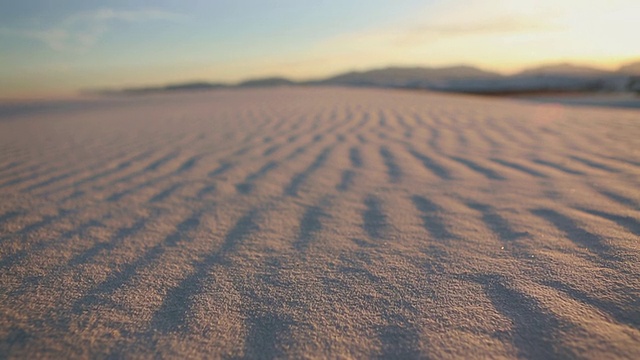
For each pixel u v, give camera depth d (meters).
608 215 1.83
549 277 1.29
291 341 1.04
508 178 2.61
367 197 2.31
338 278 1.37
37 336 1.08
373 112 6.96
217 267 1.48
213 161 3.46
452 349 0.98
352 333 1.06
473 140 4.05
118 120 7.36
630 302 1.12
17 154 4.03
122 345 1.04
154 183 2.78
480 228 1.77
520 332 1.03
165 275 1.42
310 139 4.39
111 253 1.62
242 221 1.98
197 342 1.04
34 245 1.72
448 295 1.22
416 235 1.72
